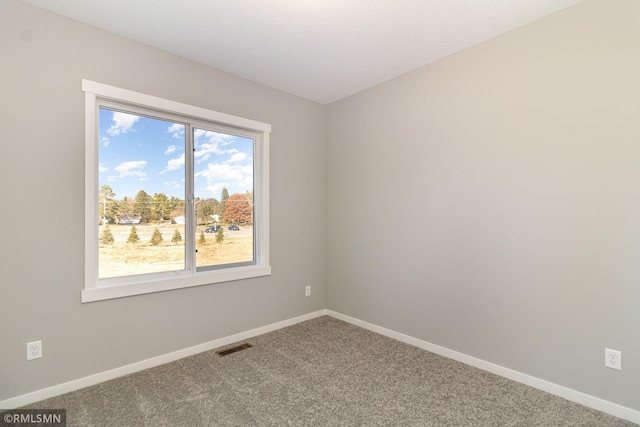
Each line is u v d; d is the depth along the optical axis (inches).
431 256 110.8
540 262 86.1
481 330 98.0
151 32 90.7
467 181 101.0
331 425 71.1
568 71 81.0
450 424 71.6
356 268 136.9
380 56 105.3
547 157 84.6
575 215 80.3
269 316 129.3
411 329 116.8
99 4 78.5
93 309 88.0
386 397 82.0
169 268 106.0
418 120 114.2
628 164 72.9
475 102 98.8
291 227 137.4
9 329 76.4
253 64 110.2
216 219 117.8
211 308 112.0
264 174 127.6
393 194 122.5
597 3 76.5
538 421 72.7
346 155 141.1
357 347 113.4
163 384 87.8
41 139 80.3
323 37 93.8
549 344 84.7
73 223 84.7
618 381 74.4
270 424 71.3
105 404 78.4
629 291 73.0
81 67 85.9
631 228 72.6
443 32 91.6
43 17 80.4
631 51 72.3
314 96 140.3
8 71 76.1
